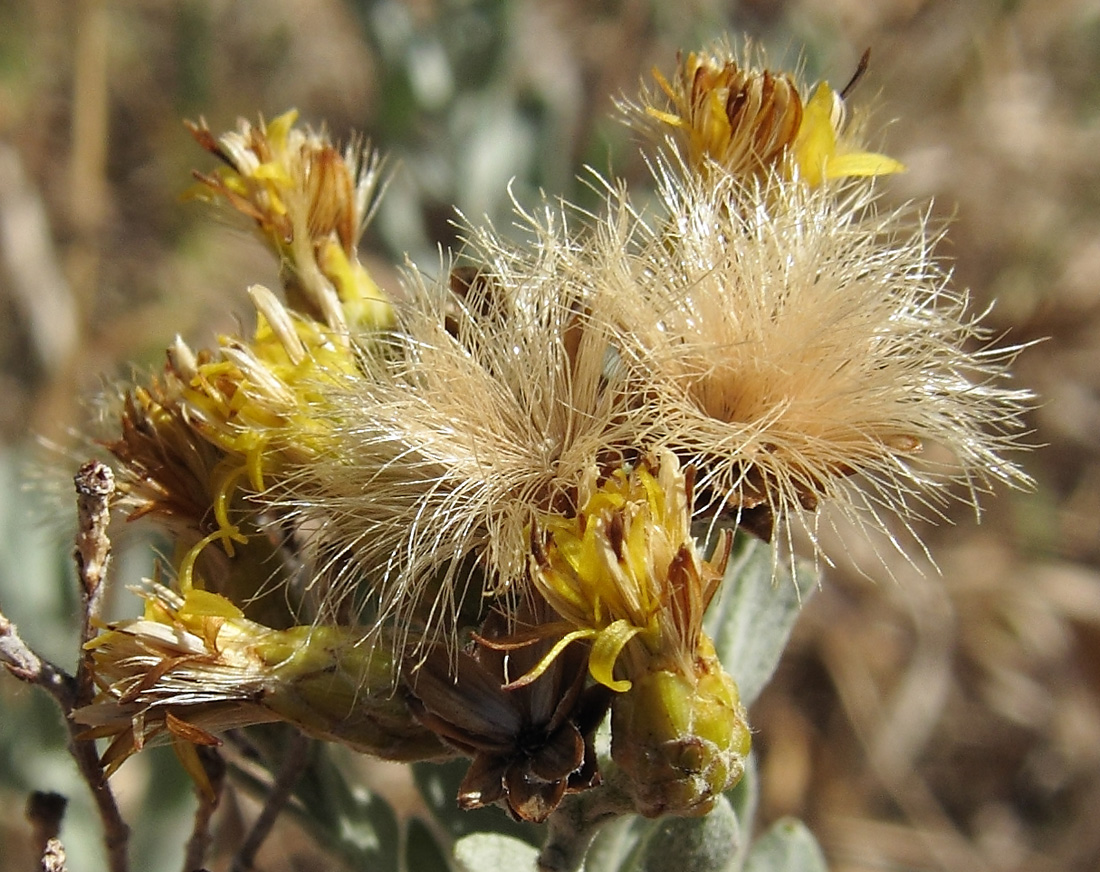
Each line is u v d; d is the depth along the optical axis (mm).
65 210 191
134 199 196
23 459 141
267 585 73
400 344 76
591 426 71
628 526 64
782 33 188
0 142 188
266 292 75
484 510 70
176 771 117
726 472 72
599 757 74
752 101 82
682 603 63
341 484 71
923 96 201
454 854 77
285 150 88
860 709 169
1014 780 175
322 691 67
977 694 176
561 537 65
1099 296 188
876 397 73
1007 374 80
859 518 73
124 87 203
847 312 74
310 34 217
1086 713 175
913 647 173
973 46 201
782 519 72
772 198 81
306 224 86
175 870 116
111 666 67
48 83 195
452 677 66
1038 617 177
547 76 192
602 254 75
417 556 69
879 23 202
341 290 86
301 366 74
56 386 169
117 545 85
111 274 190
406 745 68
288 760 82
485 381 72
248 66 213
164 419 75
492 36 178
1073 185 197
